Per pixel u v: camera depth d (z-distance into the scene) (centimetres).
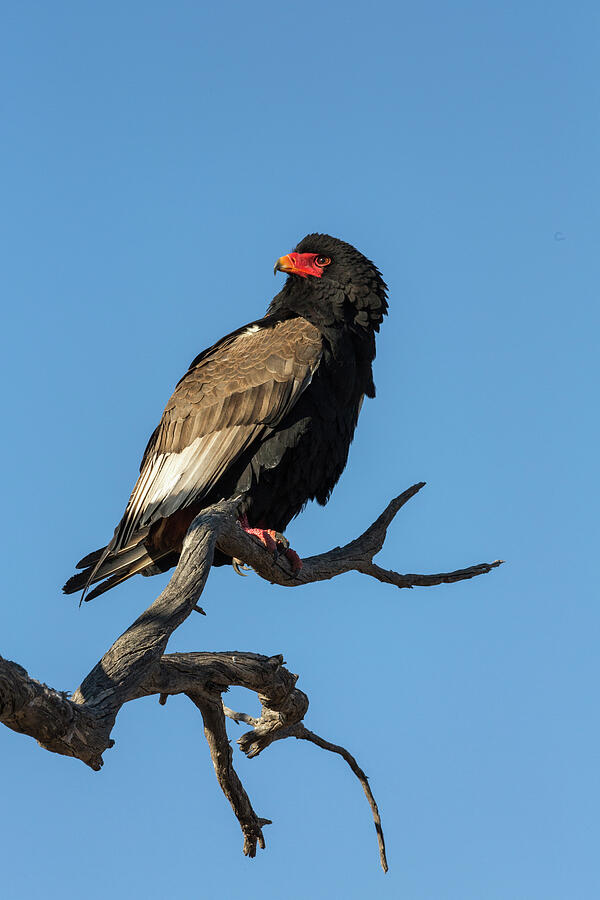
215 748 955
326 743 1080
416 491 1208
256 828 1034
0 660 520
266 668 931
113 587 1245
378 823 1112
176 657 885
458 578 1215
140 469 1311
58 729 546
